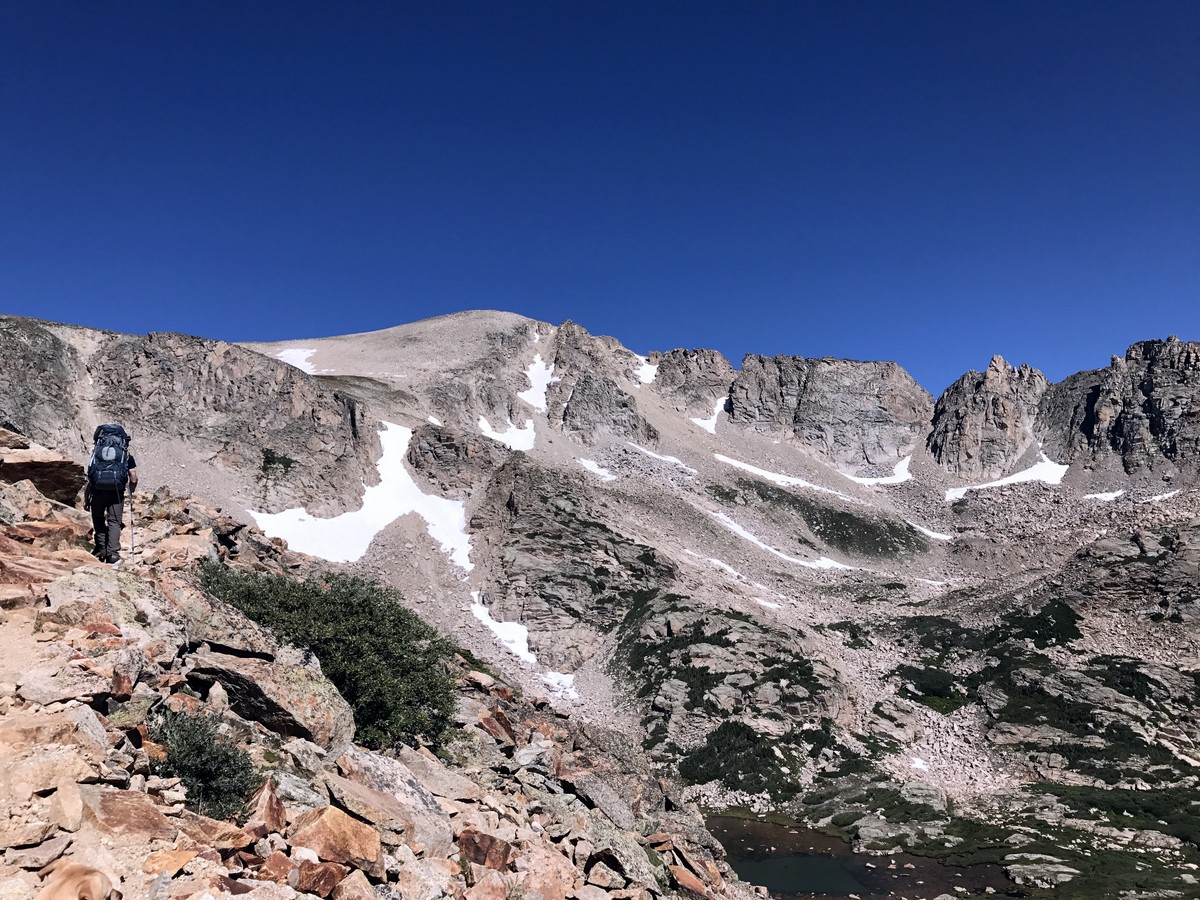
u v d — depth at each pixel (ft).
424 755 55.31
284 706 44.96
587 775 69.92
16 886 23.59
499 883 39.99
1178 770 190.19
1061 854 143.43
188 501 97.55
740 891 78.07
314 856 31.81
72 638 38.04
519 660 254.47
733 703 217.97
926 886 131.23
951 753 207.41
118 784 30.01
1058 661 245.04
